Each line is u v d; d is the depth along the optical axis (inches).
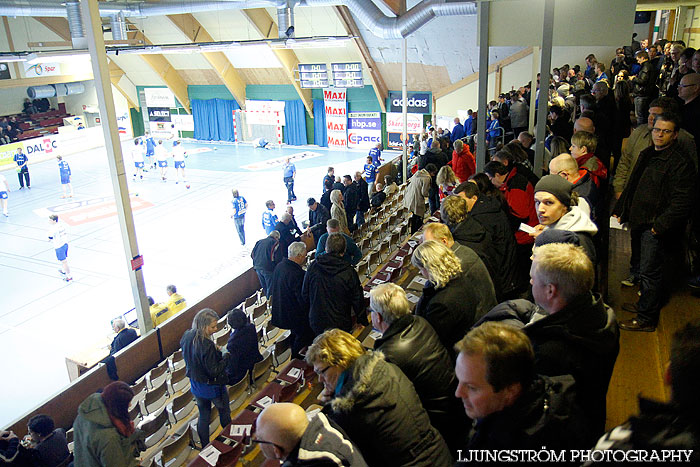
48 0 674.2
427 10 559.8
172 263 567.5
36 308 479.8
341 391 102.4
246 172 1003.3
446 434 115.6
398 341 114.0
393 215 506.0
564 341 82.7
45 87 1253.1
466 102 992.2
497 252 157.0
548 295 85.4
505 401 68.6
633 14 167.8
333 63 1077.1
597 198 162.2
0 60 591.8
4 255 612.4
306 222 571.5
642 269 144.3
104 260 589.9
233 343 255.0
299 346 268.8
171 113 1397.6
